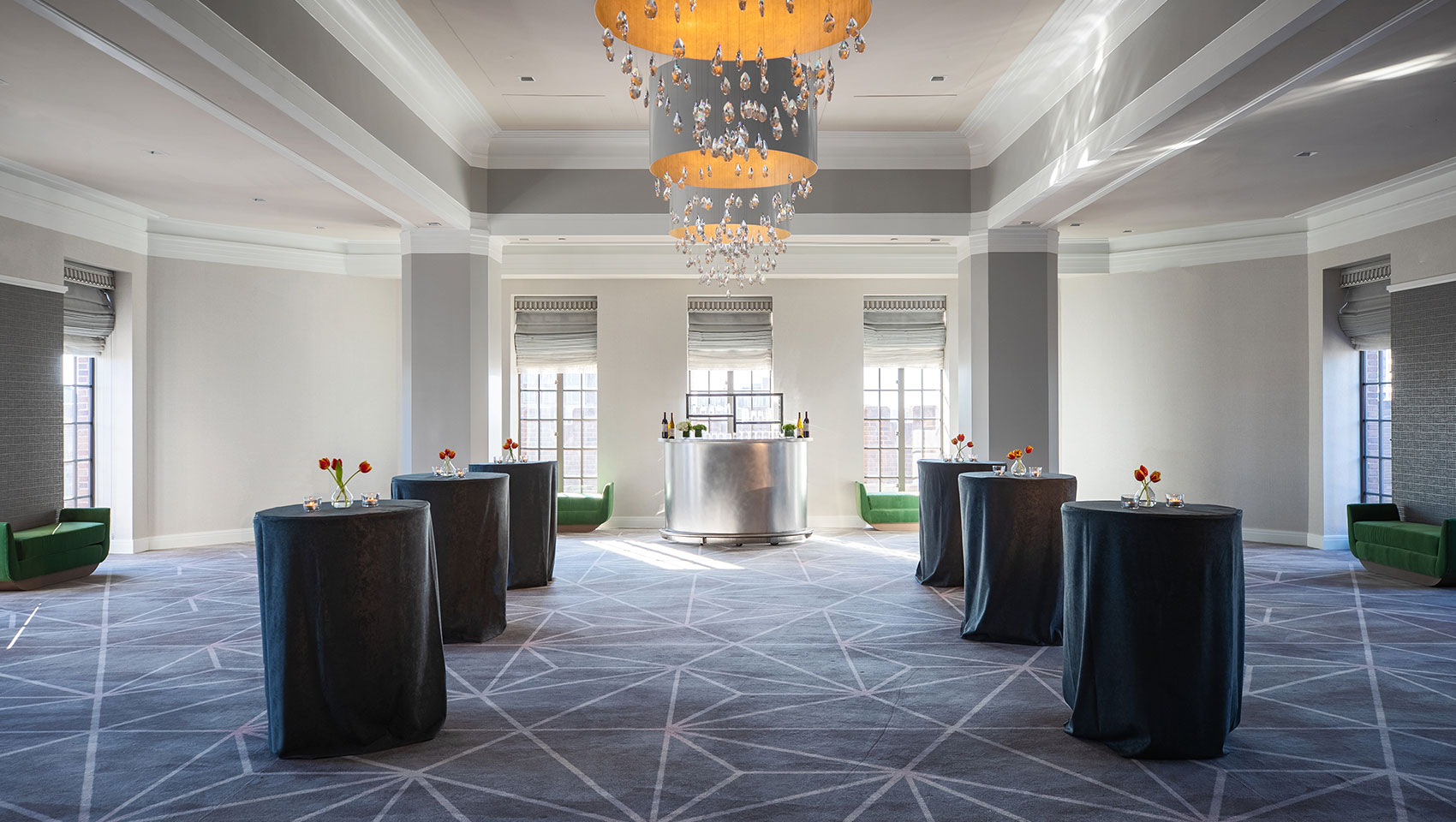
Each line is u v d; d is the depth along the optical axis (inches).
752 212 297.9
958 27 279.4
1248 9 201.0
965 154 393.7
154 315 422.9
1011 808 143.9
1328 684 211.5
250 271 450.3
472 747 171.9
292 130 253.9
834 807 144.7
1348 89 241.9
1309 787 152.2
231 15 206.1
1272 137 286.5
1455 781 154.6
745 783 154.5
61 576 341.4
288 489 462.3
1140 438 472.4
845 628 266.5
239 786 153.6
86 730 181.8
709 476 441.1
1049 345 386.0
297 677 166.1
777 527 442.6
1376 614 285.7
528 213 392.5
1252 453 441.1
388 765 163.0
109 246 394.0
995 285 387.2
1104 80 277.4
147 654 240.5
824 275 503.8
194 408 434.3
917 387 531.2
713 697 202.1
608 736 177.2
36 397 356.2
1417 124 274.8
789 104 189.2
